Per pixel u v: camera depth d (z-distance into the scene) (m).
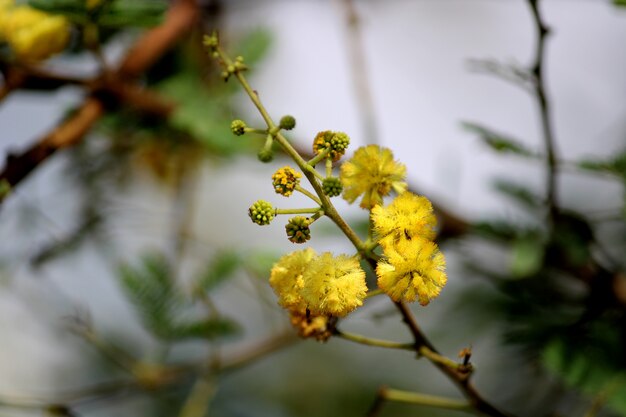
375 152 0.40
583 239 0.49
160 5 0.48
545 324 0.50
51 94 0.52
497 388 0.54
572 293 0.52
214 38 0.40
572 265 0.50
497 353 0.54
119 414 0.58
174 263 0.57
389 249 0.39
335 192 0.39
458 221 0.54
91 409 0.52
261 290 0.52
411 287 0.39
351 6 0.55
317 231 0.52
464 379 0.42
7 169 0.48
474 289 0.55
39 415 0.51
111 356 0.52
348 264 0.39
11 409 0.52
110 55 0.56
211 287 0.50
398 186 0.40
